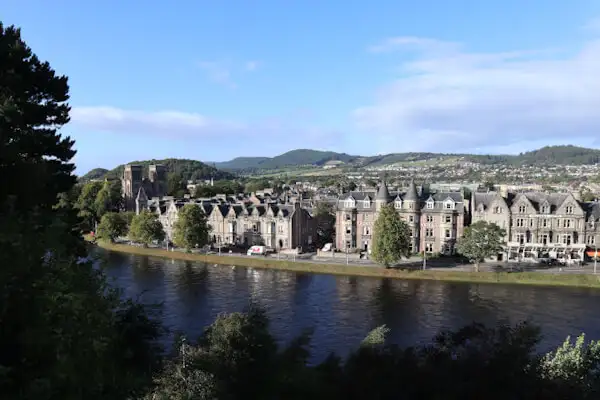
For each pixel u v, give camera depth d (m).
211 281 106.75
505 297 92.00
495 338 32.69
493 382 27.83
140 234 148.25
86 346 21.94
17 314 20.84
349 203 138.12
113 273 115.44
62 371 20.06
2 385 19.33
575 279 101.12
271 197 195.38
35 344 20.28
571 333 71.75
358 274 112.81
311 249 148.12
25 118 47.62
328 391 31.00
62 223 26.27
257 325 38.34
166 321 76.75
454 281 105.38
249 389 32.06
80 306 22.98
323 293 95.75
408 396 28.83
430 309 84.25
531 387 27.94
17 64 47.50
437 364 30.27
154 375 30.34
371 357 32.47
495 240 106.69
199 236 137.88
